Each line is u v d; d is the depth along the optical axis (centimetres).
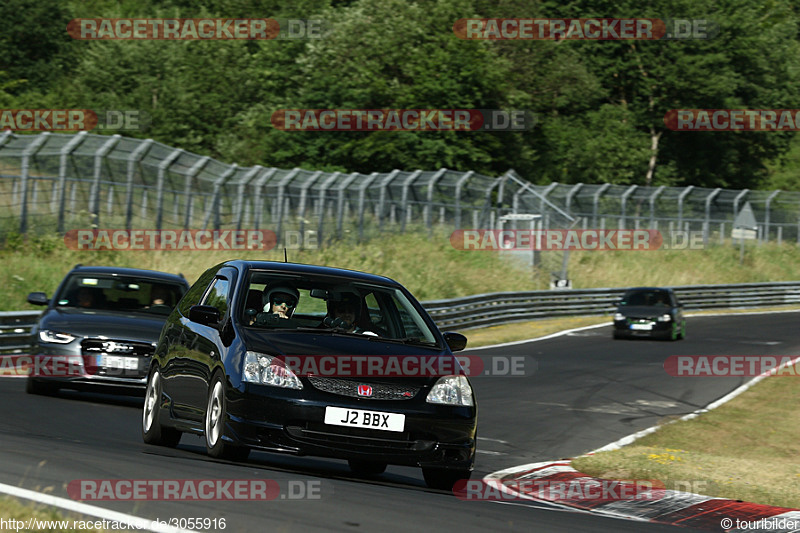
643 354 9488
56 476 2414
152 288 5097
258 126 19725
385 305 3269
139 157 10800
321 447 2733
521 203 15125
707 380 7725
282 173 12331
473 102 18350
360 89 18350
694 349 10075
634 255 17062
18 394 4806
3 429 3538
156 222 10912
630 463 3978
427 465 2812
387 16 19638
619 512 3159
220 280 3262
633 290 11275
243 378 2781
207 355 3014
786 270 18812
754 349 10188
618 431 5538
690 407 6469
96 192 10531
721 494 3534
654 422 5897
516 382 7294
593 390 7038
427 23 19538
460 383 2925
